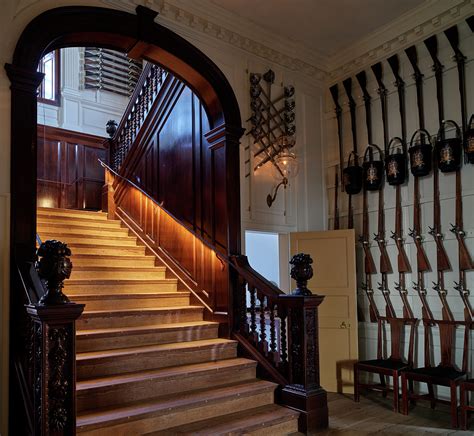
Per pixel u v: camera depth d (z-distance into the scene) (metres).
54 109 7.90
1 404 3.04
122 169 6.70
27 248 3.29
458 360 4.13
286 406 3.62
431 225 4.44
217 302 4.51
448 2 4.34
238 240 4.49
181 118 5.32
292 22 4.79
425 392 4.40
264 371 3.91
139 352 3.62
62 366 2.51
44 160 7.68
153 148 5.90
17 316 3.14
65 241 5.37
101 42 4.14
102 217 6.71
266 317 5.49
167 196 5.50
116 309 4.33
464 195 4.20
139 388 3.30
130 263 5.36
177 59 4.34
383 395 4.48
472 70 4.25
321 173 5.52
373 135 5.13
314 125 5.52
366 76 5.23
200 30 4.55
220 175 4.57
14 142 3.33
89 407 3.07
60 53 8.08
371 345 4.89
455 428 3.53
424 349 4.35
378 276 4.90
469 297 4.11
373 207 5.01
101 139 8.30
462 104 4.25
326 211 5.52
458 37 4.35
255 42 4.92
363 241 5.02
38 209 6.01
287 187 5.16
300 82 5.45
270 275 6.77
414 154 4.46
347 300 4.86
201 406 3.29
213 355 4.05
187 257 5.04
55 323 2.51
